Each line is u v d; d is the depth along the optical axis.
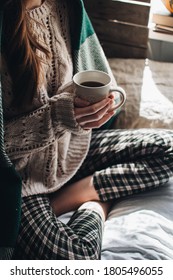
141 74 1.73
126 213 1.19
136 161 1.23
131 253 1.08
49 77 1.10
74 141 1.20
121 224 1.16
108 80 0.94
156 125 1.50
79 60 1.23
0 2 0.94
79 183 1.24
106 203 1.23
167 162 1.21
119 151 1.25
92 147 1.31
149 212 1.17
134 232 1.11
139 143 1.23
